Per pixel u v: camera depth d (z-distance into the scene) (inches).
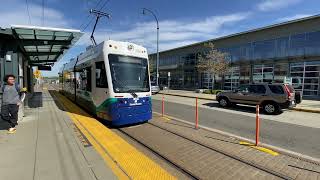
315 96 888.9
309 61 907.4
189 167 192.1
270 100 515.8
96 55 366.3
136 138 280.4
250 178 172.9
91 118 357.7
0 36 362.0
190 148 243.3
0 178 145.2
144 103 357.7
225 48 1316.4
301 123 409.7
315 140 288.0
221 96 621.3
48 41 451.8
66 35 421.7
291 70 972.6
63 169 161.6
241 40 1208.2
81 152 197.0
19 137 239.1
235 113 512.1
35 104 542.0
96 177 151.2
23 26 348.8
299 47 938.1
